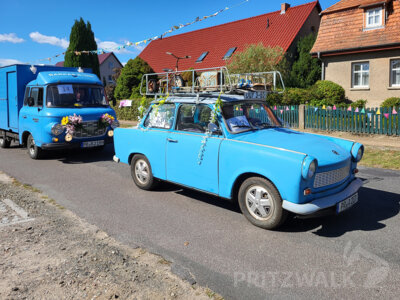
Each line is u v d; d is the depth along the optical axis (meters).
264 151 4.29
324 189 4.30
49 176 7.68
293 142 4.59
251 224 4.71
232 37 28.97
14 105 10.47
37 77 9.75
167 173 5.72
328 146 4.62
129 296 3.07
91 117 9.32
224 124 4.89
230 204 5.62
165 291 3.15
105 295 3.09
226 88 5.75
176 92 6.29
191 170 5.27
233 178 4.66
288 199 4.08
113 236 4.38
